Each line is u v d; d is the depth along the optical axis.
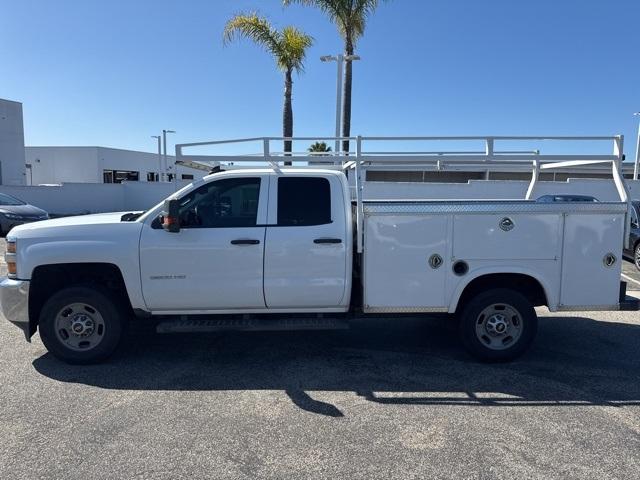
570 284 5.33
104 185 29.12
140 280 5.14
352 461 3.49
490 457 3.55
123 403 4.41
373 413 4.24
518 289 5.59
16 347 5.88
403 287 5.26
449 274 5.27
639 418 4.17
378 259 5.23
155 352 5.76
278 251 5.17
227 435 3.85
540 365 5.39
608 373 5.18
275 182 5.30
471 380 4.97
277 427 3.98
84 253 5.08
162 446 3.68
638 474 3.35
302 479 3.28
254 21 16.78
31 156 43.59
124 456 3.54
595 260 5.32
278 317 5.48
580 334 6.53
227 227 5.20
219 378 5.00
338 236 5.23
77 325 5.27
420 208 5.18
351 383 4.89
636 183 23.75
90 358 5.27
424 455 3.57
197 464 3.44
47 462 3.46
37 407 4.32
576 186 23.08
